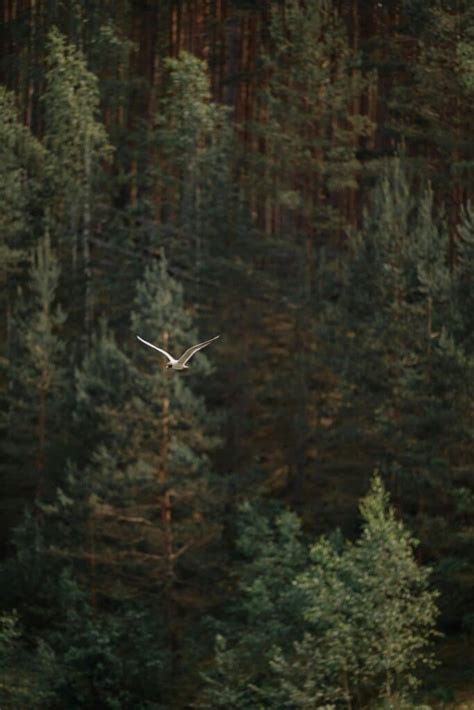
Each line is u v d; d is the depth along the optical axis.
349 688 123.44
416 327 153.75
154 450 153.12
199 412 152.75
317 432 164.50
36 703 135.12
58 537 155.62
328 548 122.94
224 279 184.00
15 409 173.88
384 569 121.69
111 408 154.38
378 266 158.62
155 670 138.75
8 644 146.00
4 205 199.62
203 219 191.12
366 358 156.00
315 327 163.38
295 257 191.75
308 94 195.50
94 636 136.50
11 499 170.38
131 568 152.12
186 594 148.62
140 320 156.88
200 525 150.62
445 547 144.50
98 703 137.25
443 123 191.12
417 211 184.62
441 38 195.00
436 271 154.50
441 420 146.50
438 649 141.12
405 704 120.12
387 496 128.75
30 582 152.62
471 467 144.25
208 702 132.12
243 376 179.75
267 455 179.50
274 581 127.75
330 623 121.56
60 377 170.88
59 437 168.00
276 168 195.50
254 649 125.50
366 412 155.50
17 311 185.88
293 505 172.50
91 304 194.75
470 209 157.12
